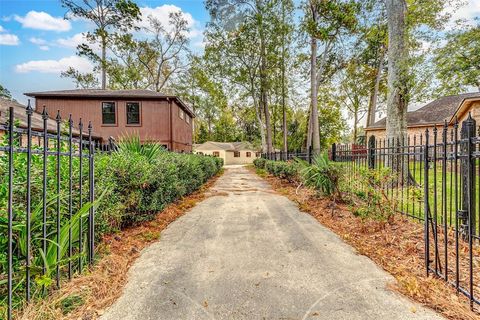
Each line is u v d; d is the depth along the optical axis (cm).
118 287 236
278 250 327
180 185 635
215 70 2175
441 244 322
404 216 445
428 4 962
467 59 939
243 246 343
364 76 2528
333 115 3102
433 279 242
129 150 497
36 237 213
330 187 554
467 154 236
